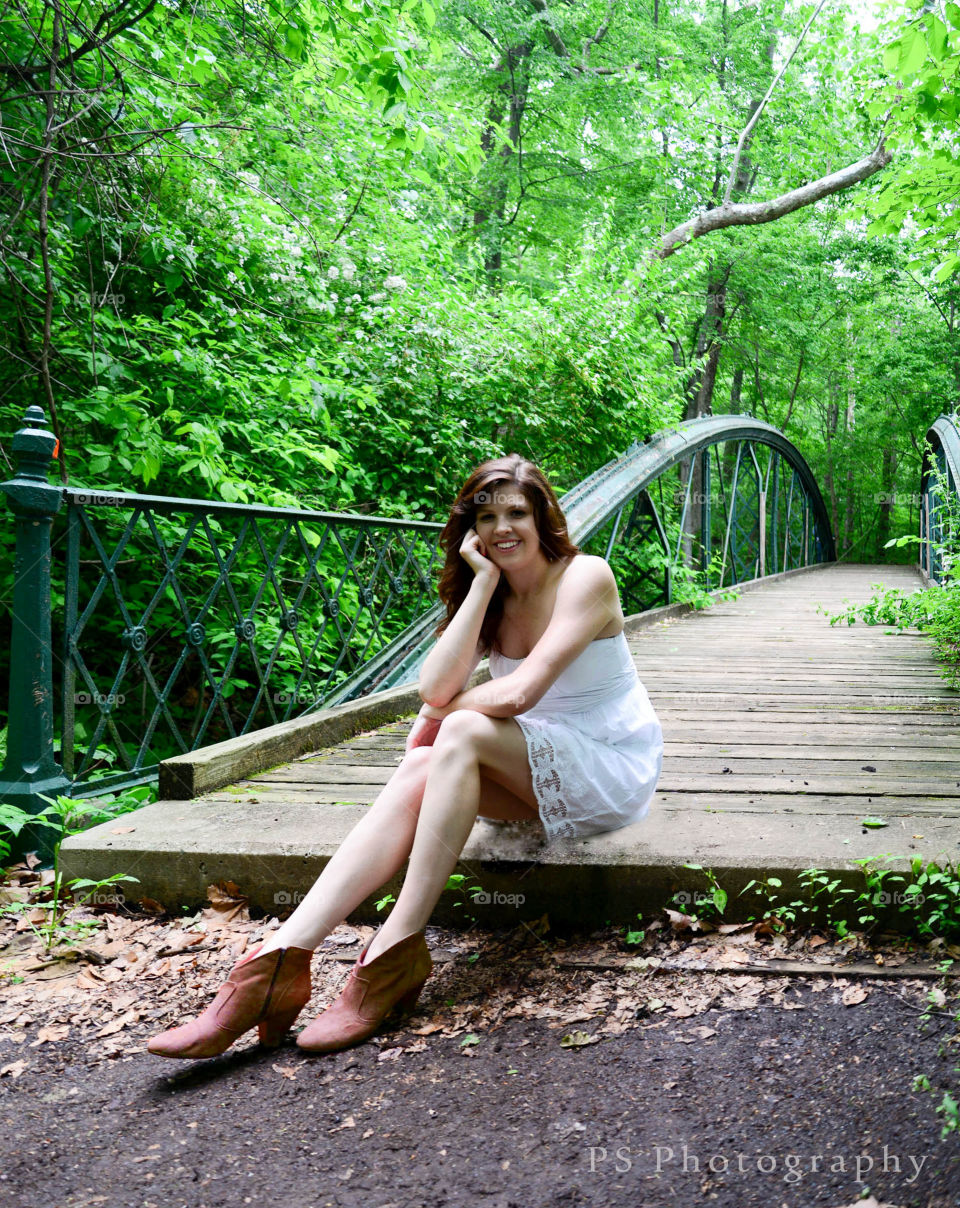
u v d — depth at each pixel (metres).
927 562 13.16
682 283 9.77
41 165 3.65
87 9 4.00
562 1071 1.54
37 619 2.57
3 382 4.24
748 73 13.55
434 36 4.02
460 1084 1.53
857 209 4.67
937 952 1.89
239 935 2.13
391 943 1.71
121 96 4.20
